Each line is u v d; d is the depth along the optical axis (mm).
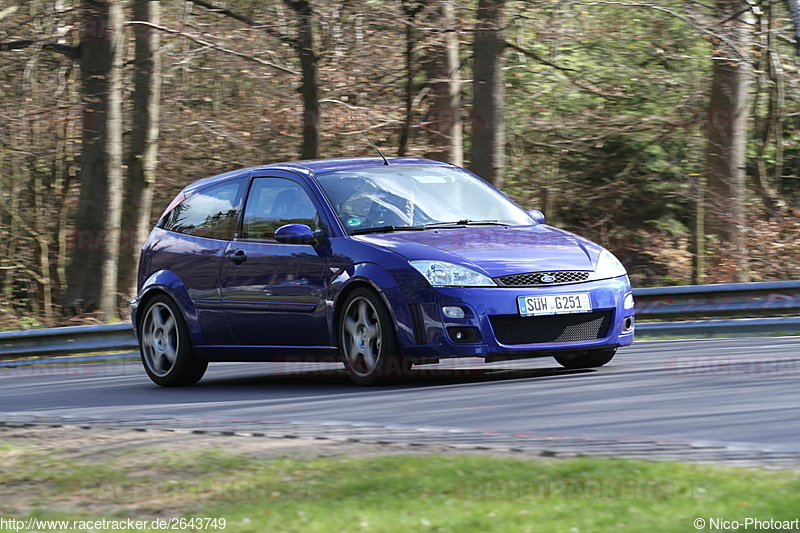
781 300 42250
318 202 31500
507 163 87750
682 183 85500
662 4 78438
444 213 31766
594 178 88875
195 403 29547
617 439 19906
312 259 30812
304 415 25219
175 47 78312
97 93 62594
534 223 32719
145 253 36312
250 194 33781
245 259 32656
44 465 20109
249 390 32125
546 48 82562
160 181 82625
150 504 16156
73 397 33156
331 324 30234
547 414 23516
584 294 29016
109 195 63344
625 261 86062
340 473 17391
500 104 63594
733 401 24344
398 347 28656
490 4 63406
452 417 23703
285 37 67188
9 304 82500
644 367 31172
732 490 14828
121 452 20891
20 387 37312
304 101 67500
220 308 33250
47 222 88062
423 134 76750
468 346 27859
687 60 81688
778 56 77375
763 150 87812
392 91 78688
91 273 63406
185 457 19828
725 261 72750
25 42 63000
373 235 30391
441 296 28047
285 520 14211
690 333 41719
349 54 75062
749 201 82875
